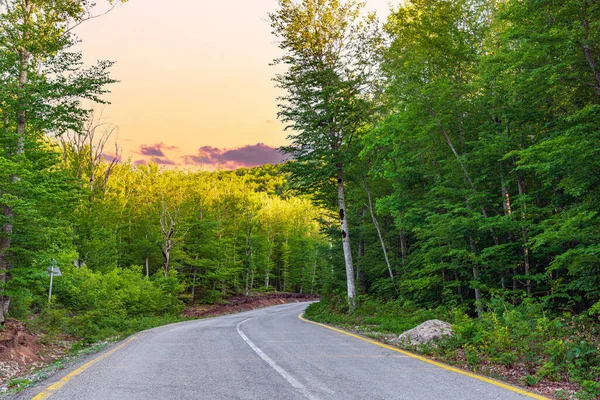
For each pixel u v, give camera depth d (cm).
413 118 1902
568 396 524
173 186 4581
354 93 2177
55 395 522
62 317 1672
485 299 1719
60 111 1481
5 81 1394
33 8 1496
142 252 4747
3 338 1080
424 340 984
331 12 2150
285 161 2277
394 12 2177
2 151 1314
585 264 1213
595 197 1191
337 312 2222
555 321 887
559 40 1238
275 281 8125
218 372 658
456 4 1844
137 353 916
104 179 3669
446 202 1805
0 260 1302
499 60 1509
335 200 2617
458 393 506
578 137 1123
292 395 500
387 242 2827
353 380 582
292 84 2164
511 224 1525
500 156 1675
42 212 1439
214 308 4328
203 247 4997
